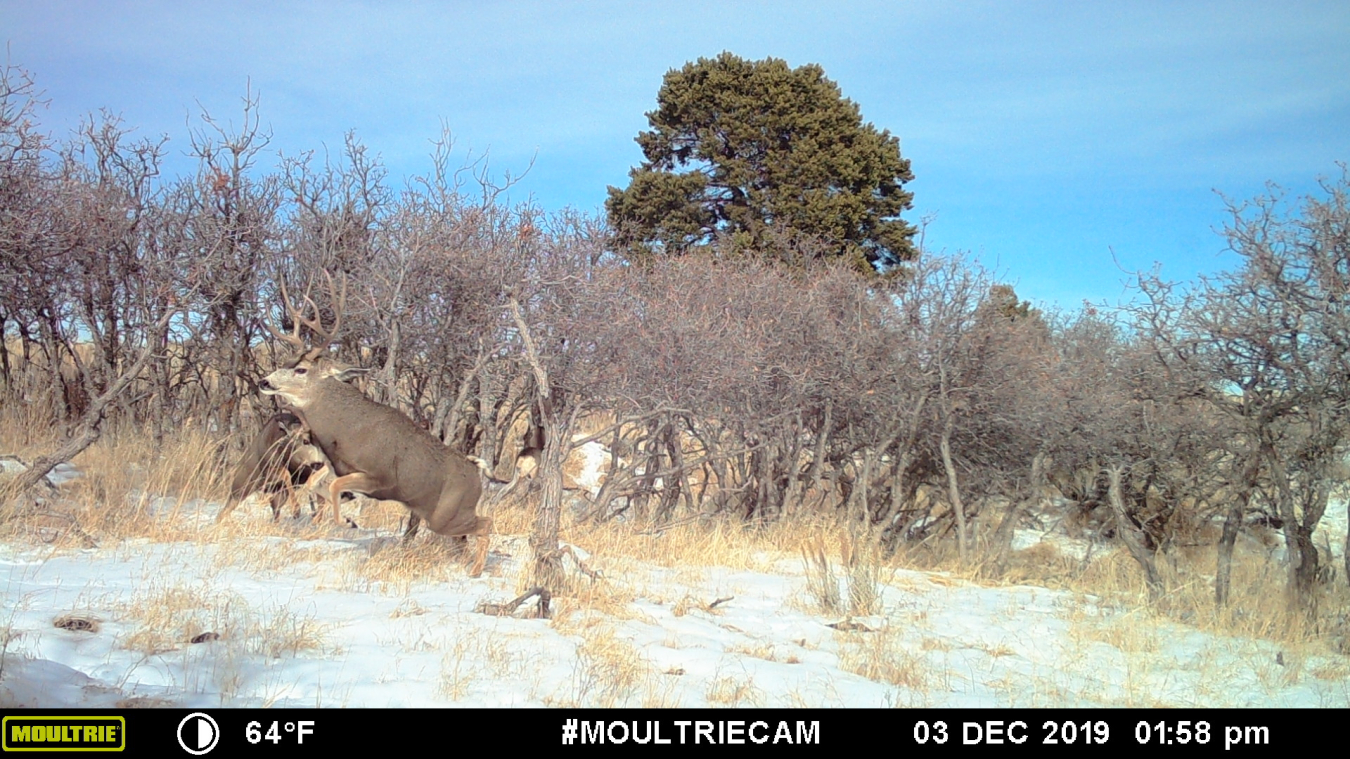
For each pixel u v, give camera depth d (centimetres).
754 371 1238
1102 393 1135
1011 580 1206
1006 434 1274
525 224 1221
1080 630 896
